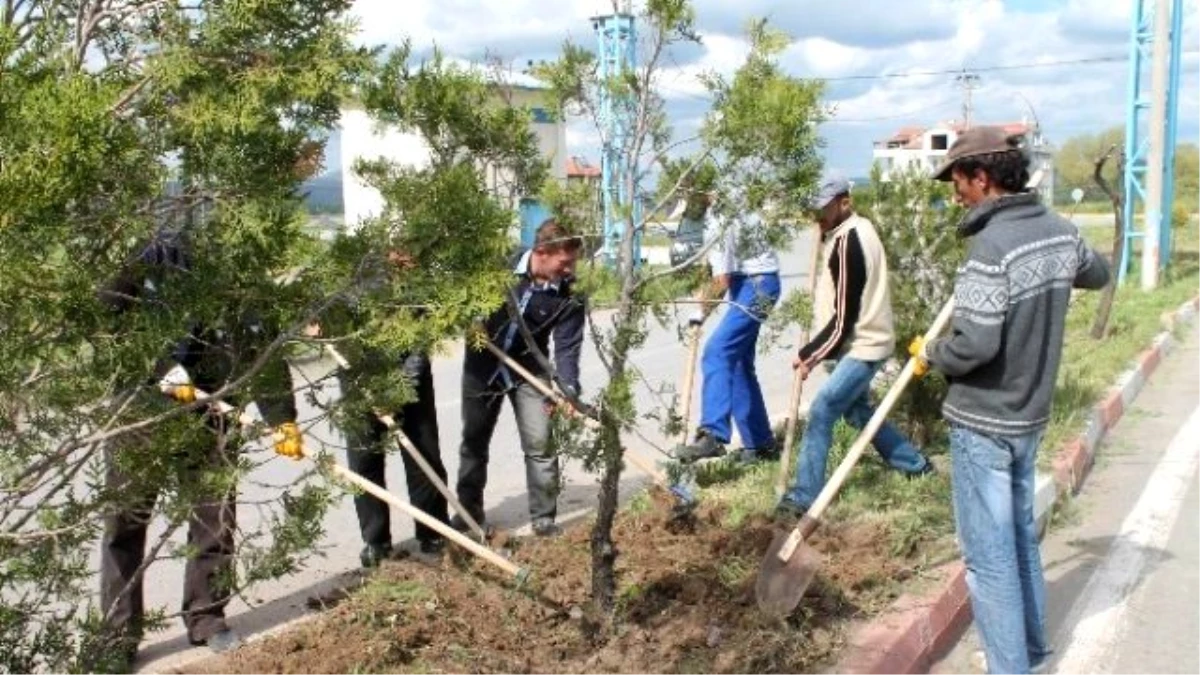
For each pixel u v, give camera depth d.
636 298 3.74
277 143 2.10
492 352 5.02
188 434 2.10
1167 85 15.04
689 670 3.65
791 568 3.99
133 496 2.10
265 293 2.20
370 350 2.45
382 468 5.09
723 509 5.35
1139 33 16.31
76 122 1.65
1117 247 10.76
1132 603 4.68
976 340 3.42
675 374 10.97
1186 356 10.78
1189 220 30.88
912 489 5.55
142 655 4.25
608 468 3.85
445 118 3.38
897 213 6.34
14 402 1.95
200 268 2.11
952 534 5.05
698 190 3.67
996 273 3.40
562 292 5.04
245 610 4.77
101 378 1.98
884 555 4.71
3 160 1.68
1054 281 3.46
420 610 4.15
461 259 2.38
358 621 4.10
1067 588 4.88
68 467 2.07
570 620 4.13
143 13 2.11
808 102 3.44
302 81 2.02
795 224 3.75
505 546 5.04
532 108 3.68
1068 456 6.32
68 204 1.81
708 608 4.10
